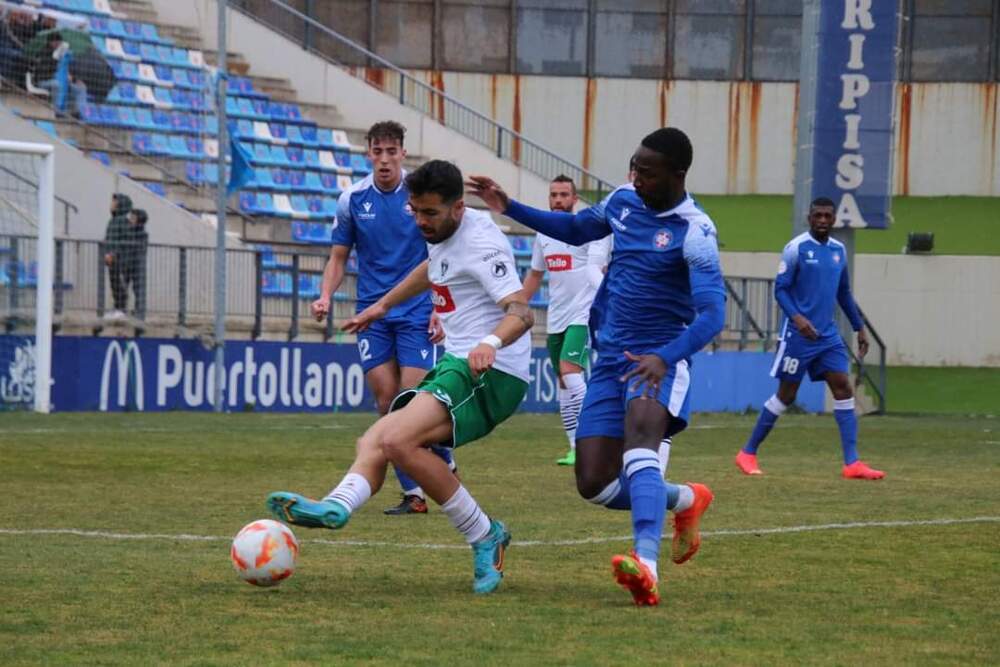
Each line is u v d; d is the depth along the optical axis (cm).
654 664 1191
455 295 1627
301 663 1184
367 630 1327
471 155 7438
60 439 3575
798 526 2180
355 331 1964
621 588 1588
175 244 4991
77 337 4634
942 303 8362
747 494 2694
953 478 3105
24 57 5816
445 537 2002
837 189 6066
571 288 3234
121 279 4797
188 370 4891
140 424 4191
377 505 2417
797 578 1675
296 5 9550
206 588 1545
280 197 6412
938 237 9238
